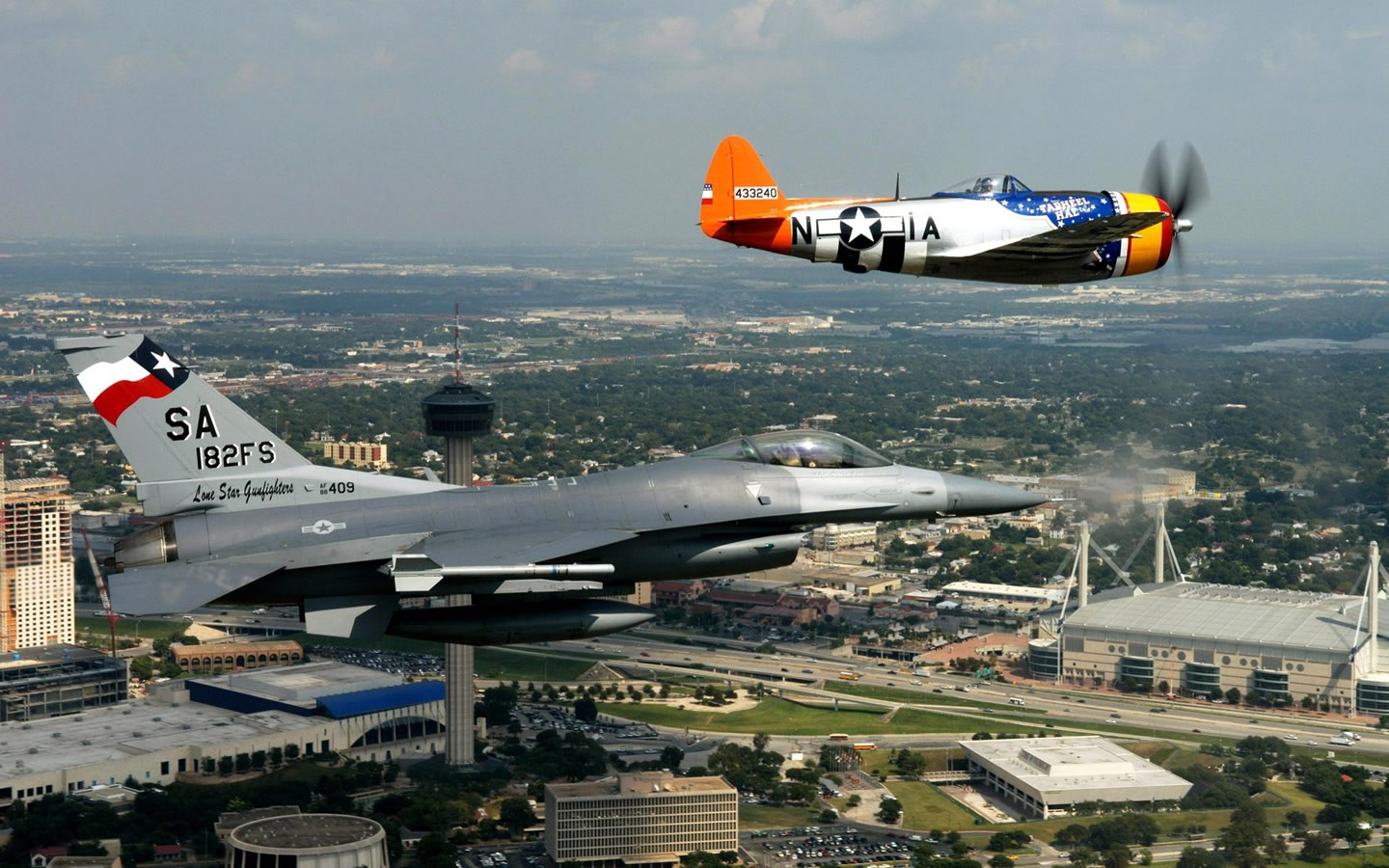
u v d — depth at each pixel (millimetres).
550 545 69812
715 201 81375
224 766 170500
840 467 76500
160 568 68312
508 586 69812
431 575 66750
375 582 71750
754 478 75000
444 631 72250
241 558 69625
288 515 71562
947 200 82562
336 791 163375
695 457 76125
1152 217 75062
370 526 71438
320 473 73000
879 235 80625
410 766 181125
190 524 71000
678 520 73312
